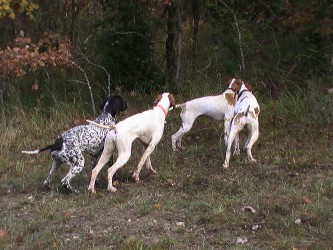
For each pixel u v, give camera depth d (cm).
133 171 1158
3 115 1504
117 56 1603
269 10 1795
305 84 1590
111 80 1628
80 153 1050
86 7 1805
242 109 1151
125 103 1136
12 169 1209
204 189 1052
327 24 1552
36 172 1176
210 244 827
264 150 1262
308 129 1366
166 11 1617
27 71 1692
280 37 1770
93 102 1522
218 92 1572
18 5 1508
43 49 1628
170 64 1650
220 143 1305
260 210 935
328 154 1218
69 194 1056
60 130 1447
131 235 866
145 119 1076
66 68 1705
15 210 998
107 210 973
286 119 1423
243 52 1755
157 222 913
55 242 848
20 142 1379
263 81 1627
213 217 909
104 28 1595
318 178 1077
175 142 1300
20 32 1588
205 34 1845
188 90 1605
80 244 841
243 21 1777
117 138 1045
